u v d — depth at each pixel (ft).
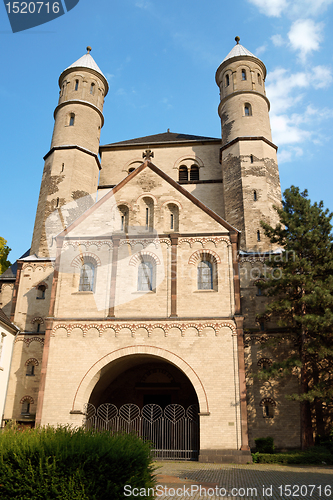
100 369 79.61
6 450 33.37
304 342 81.82
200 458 72.38
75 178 117.91
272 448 77.92
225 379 77.10
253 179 112.06
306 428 81.15
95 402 94.68
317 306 79.30
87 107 130.11
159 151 138.00
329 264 82.64
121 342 81.15
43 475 31.91
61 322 83.46
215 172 132.36
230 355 78.59
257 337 91.66
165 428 92.17
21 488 31.55
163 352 79.71
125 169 137.39
